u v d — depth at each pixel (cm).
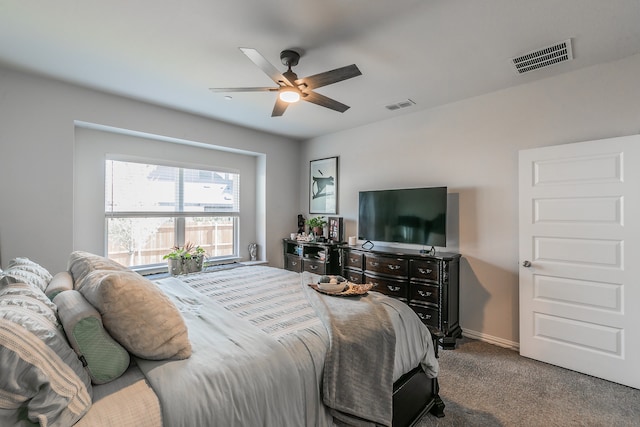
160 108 361
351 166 448
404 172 384
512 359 271
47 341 92
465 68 258
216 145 417
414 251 353
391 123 398
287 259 492
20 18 195
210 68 263
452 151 339
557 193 258
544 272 264
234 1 179
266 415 113
